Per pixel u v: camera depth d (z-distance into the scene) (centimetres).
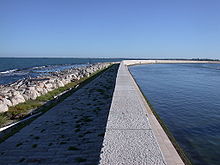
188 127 829
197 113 1048
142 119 380
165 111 1077
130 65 5947
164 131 569
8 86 1761
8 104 962
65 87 1609
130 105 489
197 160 555
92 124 636
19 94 1132
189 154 588
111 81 1702
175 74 3481
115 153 250
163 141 477
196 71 4403
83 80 2045
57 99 1098
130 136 301
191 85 2116
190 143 668
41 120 711
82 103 930
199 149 622
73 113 776
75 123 659
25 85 1666
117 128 333
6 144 526
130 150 257
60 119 712
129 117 392
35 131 609
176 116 986
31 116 791
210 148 630
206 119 943
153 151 255
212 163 540
